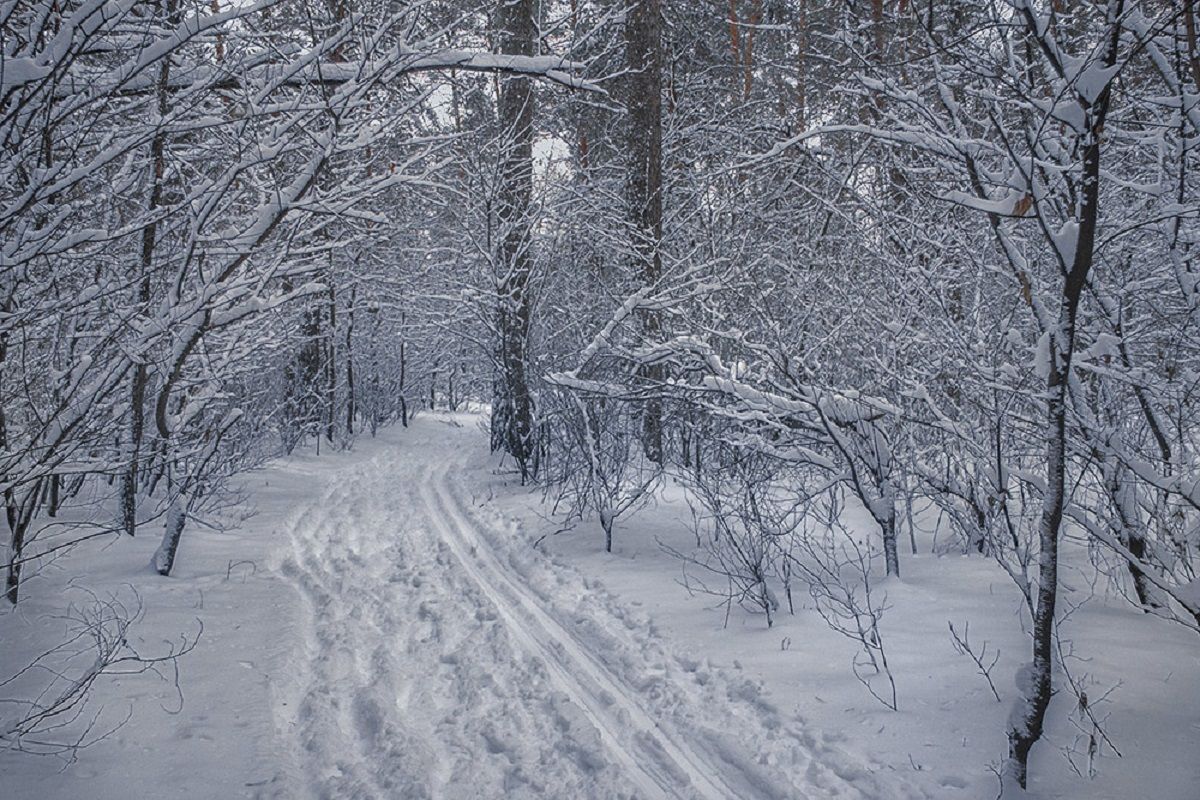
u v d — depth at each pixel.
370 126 4.98
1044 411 5.09
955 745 3.59
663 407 9.34
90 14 3.22
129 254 5.18
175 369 5.22
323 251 5.73
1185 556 4.59
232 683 4.41
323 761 3.74
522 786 3.59
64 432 4.11
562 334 11.52
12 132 3.26
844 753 3.64
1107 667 4.05
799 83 8.70
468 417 24.31
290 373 14.22
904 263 6.12
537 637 5.38
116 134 4.42
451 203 11.65
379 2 4.68
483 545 7.99
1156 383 4.46
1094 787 3.18
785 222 9.28
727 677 4.52
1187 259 4.29
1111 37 3.04
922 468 5.78
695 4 15.01
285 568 7.08
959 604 5.05
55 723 3.77
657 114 10.52
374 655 5.10
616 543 7.52
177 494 6.38
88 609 5.23
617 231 10.53
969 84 4.41
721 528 7.12
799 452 5.93
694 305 8.58
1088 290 4.56
